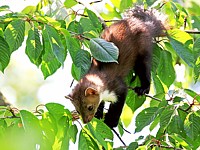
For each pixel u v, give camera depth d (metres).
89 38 9.93
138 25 13.23
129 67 13.07
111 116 12.84
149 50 12.79
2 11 9.94
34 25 9.55
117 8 14.20
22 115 8.22
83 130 9.62
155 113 10.21
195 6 15.49
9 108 8.91
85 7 12.04
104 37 13.02
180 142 9.86
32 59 9.93
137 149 9.73
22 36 9.41
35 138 8.08
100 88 12.72
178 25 13.26
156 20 13.27
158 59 12.28
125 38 13.02
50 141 8.69
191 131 9.94
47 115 8.92
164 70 11.90
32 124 8.18
